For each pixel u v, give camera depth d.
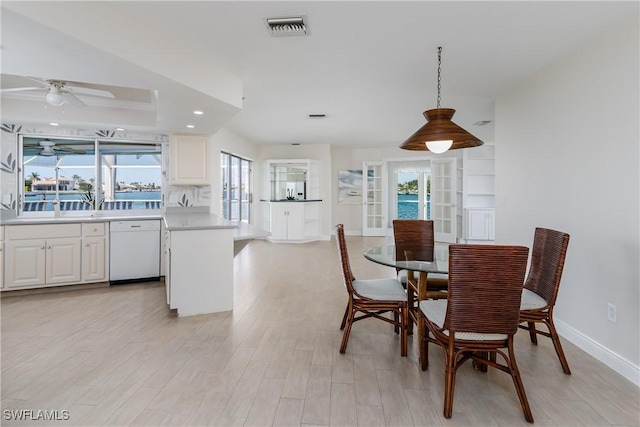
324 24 2.31
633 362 2.17
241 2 2.05
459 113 4.83
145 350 2.56
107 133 4.64
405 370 2.30
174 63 2.57
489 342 1.86
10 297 3.86
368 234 9.08
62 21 1.82
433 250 3.12
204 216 4.58
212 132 4.65
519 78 3.33
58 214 4.37
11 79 3.42
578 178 2.65
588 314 2.56
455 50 2.71
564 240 2.18
